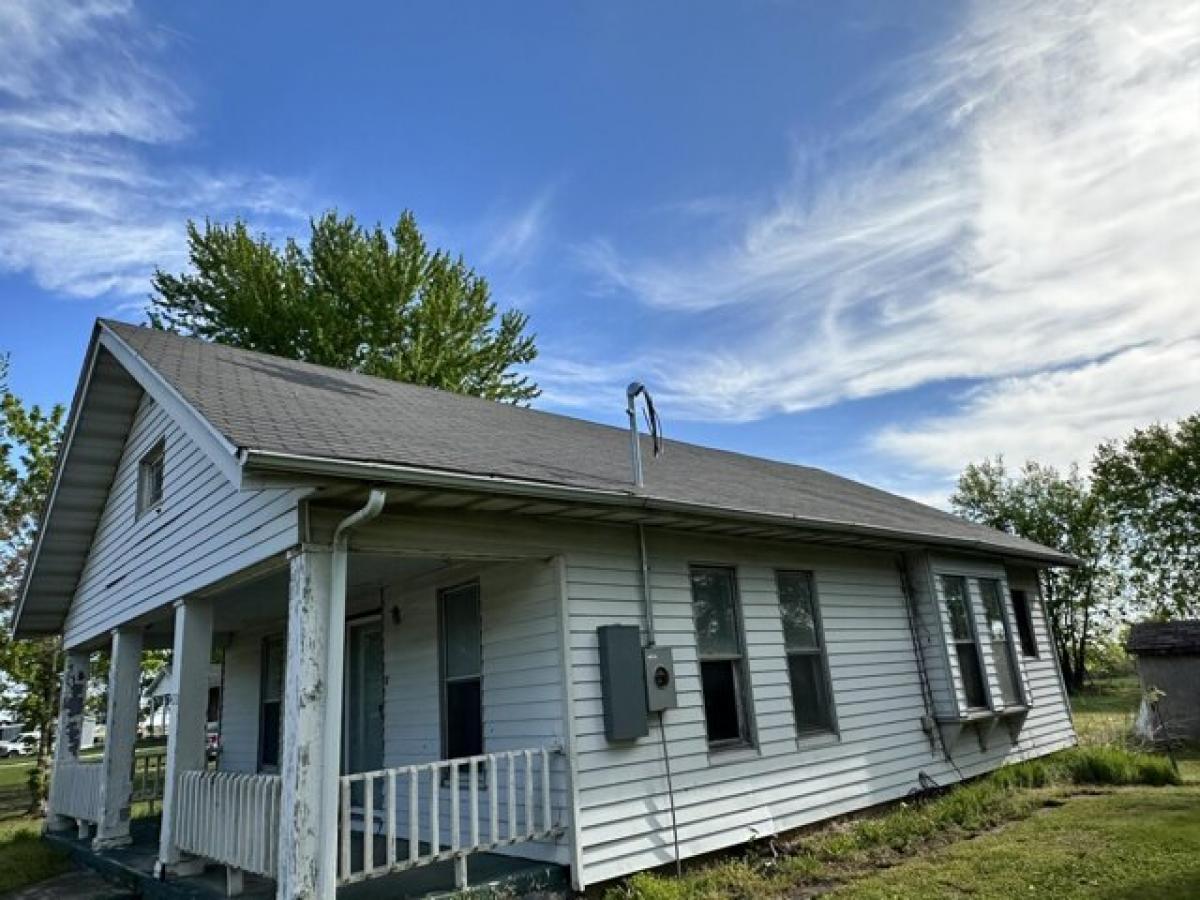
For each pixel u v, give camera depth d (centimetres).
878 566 964
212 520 641
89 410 883
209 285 1948
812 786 755
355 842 716
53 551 1034
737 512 678
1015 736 1078
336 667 471
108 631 916
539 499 533
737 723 726
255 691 1105
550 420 1120
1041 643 1278
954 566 1028
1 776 2473
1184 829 649
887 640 928
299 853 429
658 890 534
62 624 1147
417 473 460
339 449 461
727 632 749
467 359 2197
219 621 1019
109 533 970
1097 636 3164
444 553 546
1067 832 675
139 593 812
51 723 1529
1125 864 555
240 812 507
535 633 621
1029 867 568
